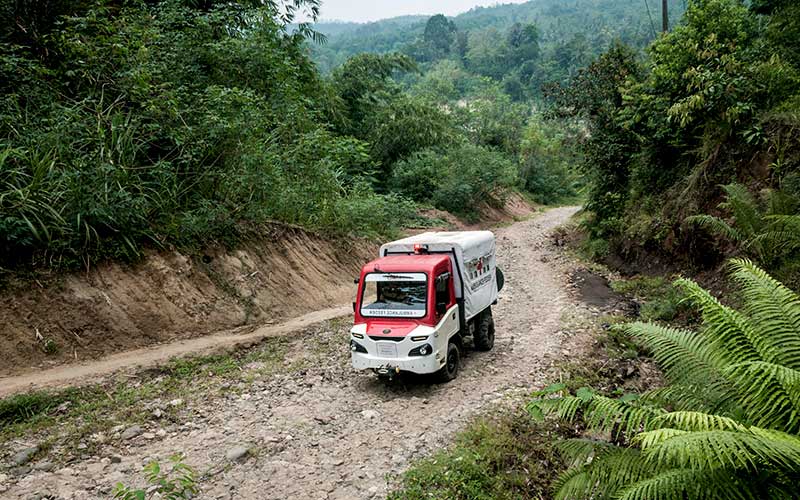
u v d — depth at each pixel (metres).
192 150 12.36
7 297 8.72
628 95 19.19
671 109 14.70
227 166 13.55
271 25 16.62
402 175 32.81
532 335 11.70
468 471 5.80
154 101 11.89
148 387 8.37
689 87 14.92
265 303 12.77
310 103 17.92
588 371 9.03
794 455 3.06
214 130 12.25
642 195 18.89
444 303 8.81
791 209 10.27
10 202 9.32
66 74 12.01
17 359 8.37
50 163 9.87
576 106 23.08
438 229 27.75
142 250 10.98
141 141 12.46
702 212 13.88
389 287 8.82
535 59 137.38
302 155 16.47
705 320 5.01
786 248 10.02
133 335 9.94
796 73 13.16
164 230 11.63
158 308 10.56
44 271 9.34
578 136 24.83
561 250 24.36
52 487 5.66
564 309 13.84
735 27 15.95
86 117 11.40
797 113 11.94
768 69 13.44
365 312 8.88
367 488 5.75
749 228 10.73
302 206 16.56
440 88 72.31
